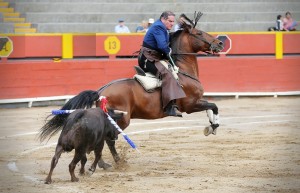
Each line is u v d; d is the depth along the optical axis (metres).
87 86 22.14
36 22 27.22
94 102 11.00
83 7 28.05
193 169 11.27
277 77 24.19
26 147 13.97
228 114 19.59
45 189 9.57
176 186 9.77
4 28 25.94
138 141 14.75
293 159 12.21
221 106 21.59
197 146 13.92
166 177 10.54
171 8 28.69
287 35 24.45
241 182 10.07
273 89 24.17
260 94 24.00
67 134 9.75
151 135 15.69
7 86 21.02
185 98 12.29
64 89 21.88
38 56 21.97
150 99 11.60
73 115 9.84
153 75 11.82
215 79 23.55
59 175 10.81
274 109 20.73
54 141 14.85
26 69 21.28
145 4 28.52
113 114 10.59
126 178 10.43
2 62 21.05
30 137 15.35
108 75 22.34
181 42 12.55
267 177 10.49
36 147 13.97
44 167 11.63
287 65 24.27
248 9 29.39
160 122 18.25
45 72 21.56
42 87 21.55
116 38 22.67
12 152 13.32
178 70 12.21
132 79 11.67
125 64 22.48
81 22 27.55
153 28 11.86
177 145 14.11
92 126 9.84
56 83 21.75
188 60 12.51
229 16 28.88
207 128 12.73
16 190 9.52
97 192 9.35
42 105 21.56
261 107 21.25
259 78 24.00
